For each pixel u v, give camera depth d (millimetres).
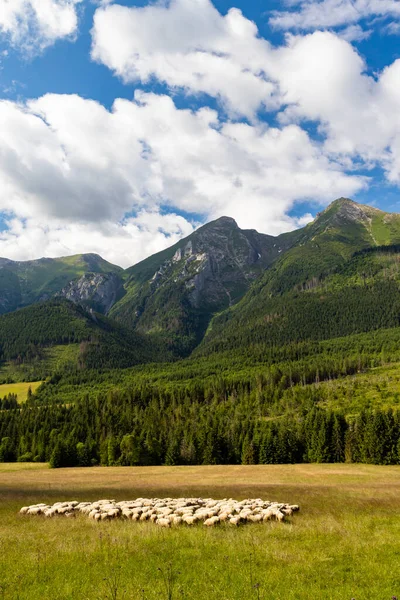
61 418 178875
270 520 31891
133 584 17844
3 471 105062
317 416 130750
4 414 185000
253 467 104562
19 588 17859
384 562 20766
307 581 18141
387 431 112375
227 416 174875
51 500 45531
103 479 74500
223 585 17562
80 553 22547
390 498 43594
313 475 81438
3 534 27547
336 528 28484
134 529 28141
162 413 180375
